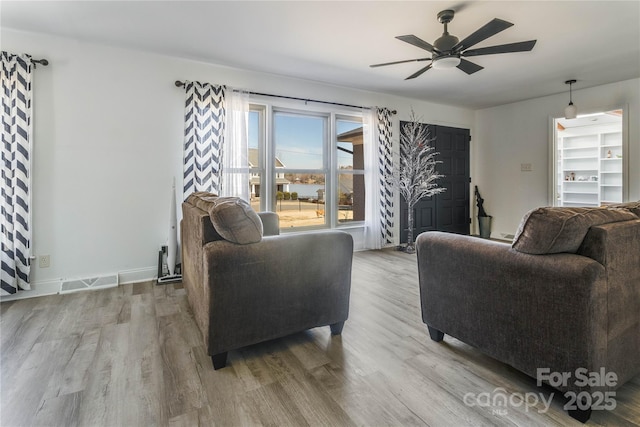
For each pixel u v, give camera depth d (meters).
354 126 4.88
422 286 2.01
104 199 3.16
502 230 5.73
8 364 1.75
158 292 2.97
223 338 1.69
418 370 1.69
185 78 3.50
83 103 3.04
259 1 2.38
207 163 3.53
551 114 5.01
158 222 3.41
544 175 5.13
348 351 1.90
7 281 2.71
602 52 3.33
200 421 1.33
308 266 1.91
